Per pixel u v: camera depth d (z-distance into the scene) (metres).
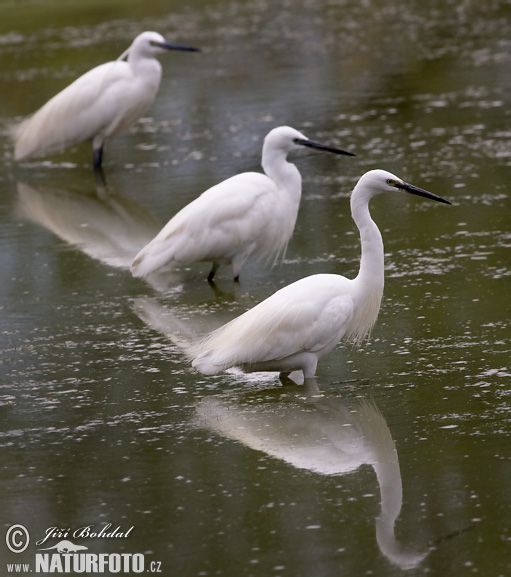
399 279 13.05
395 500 7.90
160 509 8.03
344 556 7.23
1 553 7.59
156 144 21.80
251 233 13.27
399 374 10.25
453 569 6.99
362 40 31.33
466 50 28.47
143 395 10.22
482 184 16.97
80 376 10.80
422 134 20.48
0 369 11.11
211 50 31.33
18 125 23.78
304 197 17.47
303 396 9.97
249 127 22.20
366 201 10.35
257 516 7.82
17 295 13.76
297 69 27.80
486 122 20.94
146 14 38.66
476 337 10.97
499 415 9.13
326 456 8.70
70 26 36.78
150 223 16.67
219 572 7.16
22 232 16.67
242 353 9.84
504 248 13.91
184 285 13.80
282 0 40.66
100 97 19.91
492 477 8.09
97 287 13.91
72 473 8.69
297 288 10.05
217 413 9.73
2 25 38.06
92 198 18.45
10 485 8.54
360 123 21.75
